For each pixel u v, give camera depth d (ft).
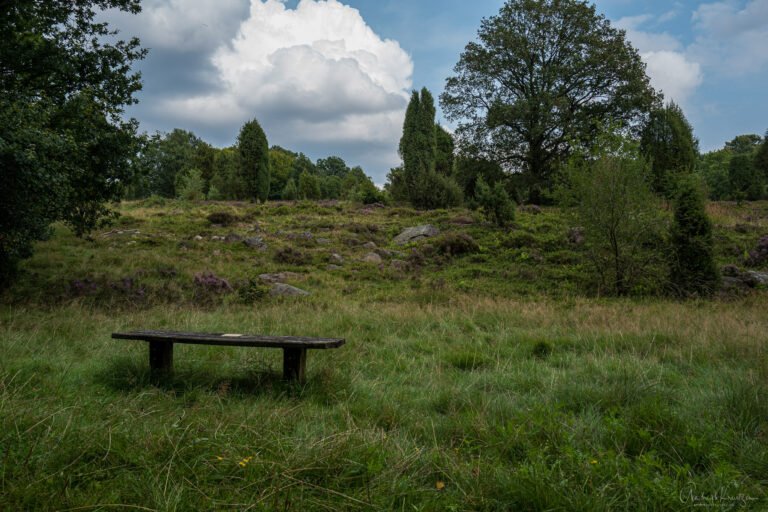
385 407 12.40
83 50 39.65
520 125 106.73
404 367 17.97
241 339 14.48
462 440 10.09
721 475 7.87
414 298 38.52
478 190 82.12
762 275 41.91
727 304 34.40
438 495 7.87
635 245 41.45
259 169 100.48
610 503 7.41
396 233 66.13
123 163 36.47
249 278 43.52
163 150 209.77
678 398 13.47
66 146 29.99
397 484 8.02
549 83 103.50
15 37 36.50
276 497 7.13
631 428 10.52
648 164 41.57
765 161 138.21
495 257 53.31
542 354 20.48
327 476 8.12
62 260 43.88
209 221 66.85
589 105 106.11
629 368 16.38
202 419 10.65
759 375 15.11
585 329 24.53
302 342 13.99
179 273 42.83
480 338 23.39
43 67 37.17
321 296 38.58
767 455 9.30
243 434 9.96
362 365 17.76
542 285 43.57
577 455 8.80
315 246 58.59
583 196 41.98
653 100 100.78
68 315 27.09
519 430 10.09
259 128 101.45
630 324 25.27
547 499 7.43
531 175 103.91
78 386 13.93
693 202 40.27
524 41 103.81
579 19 102.53
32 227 30.83
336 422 11.46
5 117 27.25
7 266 33.81
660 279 40.24
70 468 8.16
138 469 8.39
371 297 39.09
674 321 26.37
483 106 112.98
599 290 40.78
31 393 12.43
